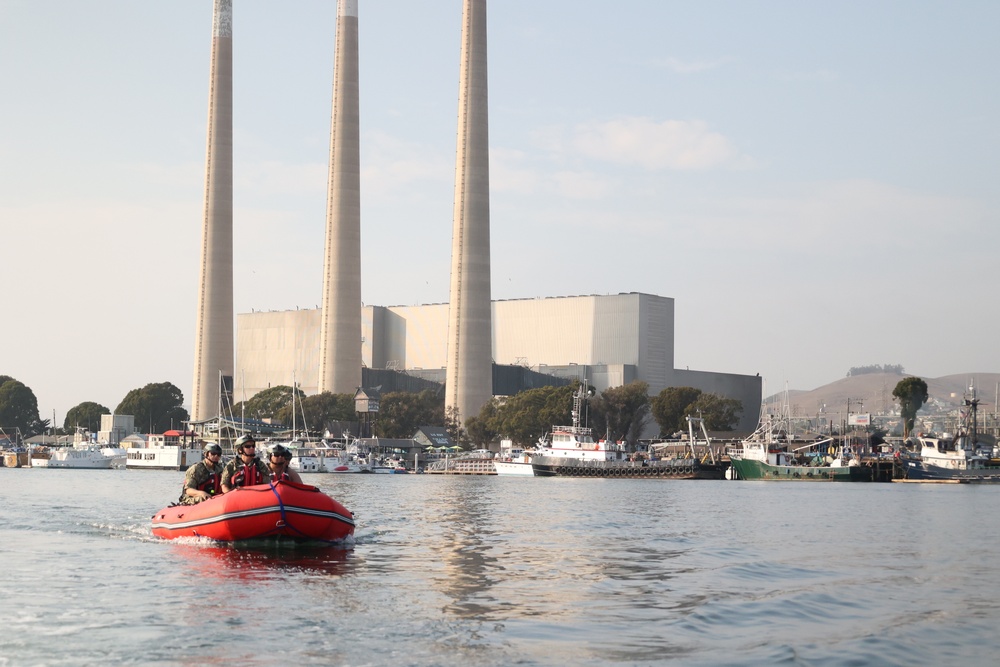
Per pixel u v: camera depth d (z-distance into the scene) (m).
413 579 33.72
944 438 196.88
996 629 25.92
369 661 22.05
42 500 83.25
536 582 33.28
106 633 24.67
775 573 36.56
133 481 149.88
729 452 199.25
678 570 36.84
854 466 175.25
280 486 41.56
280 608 28.00
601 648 23.27
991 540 51.78
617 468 178.50
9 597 29.67
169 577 33.84
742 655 22.67
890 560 41.59
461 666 21.66
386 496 100.75
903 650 23.36
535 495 106.19
